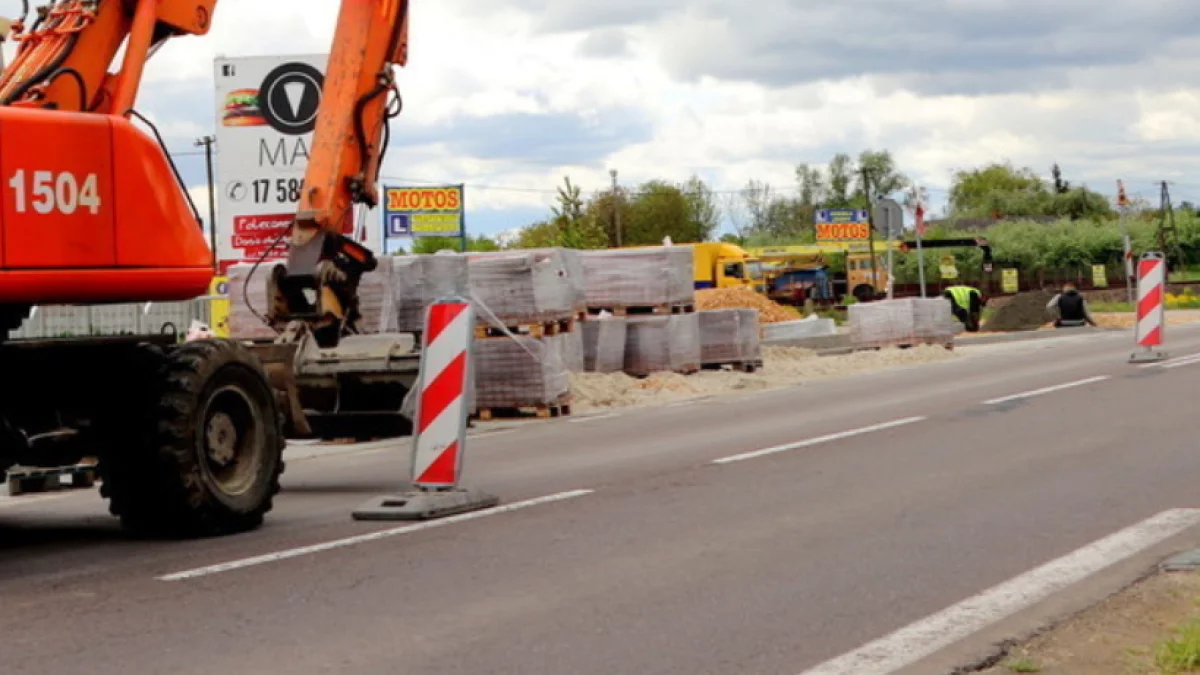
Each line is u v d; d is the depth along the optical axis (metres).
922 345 30.45
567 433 16.81
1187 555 8.51
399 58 15.10
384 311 18.66
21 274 9.04
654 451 14.42
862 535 9.36
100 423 9.81
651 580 8.09
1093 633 6.79
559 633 6.90
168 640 6.86
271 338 14.37
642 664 6.34
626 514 10.38
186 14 11.28
